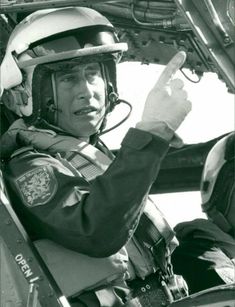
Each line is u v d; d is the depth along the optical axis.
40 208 5.06
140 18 5.87
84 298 5.11
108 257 5.13
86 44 5.39
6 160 5.38
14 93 5.49
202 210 6.33
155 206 5.42
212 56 4.88
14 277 4.99
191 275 6.09
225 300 4.83
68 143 5.33
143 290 5.27
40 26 5.40
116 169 4.86
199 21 4.91
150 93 4.96
